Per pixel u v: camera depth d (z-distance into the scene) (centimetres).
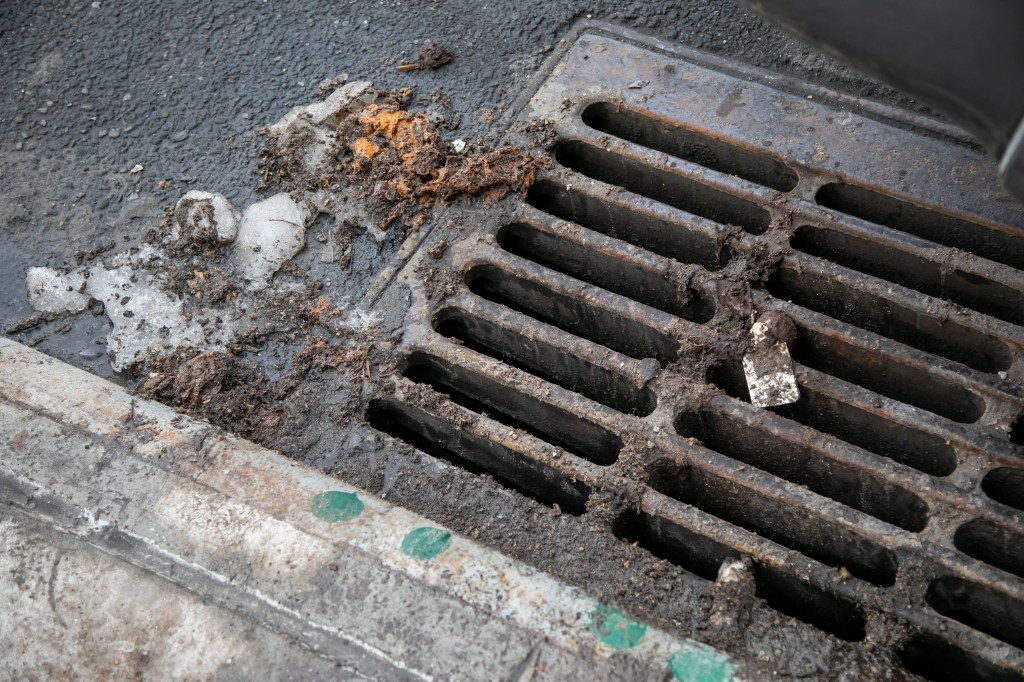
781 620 161
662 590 163
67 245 191
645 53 200
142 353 182
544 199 192
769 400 173
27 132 202
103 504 165
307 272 187
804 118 192
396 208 189
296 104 201
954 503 166
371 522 163
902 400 177
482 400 180
